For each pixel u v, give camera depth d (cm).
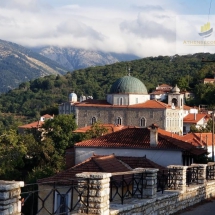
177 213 2181
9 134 7325
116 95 14100
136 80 14275
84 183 1598
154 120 13725
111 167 3091
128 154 4588
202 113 15912
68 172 2948
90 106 14262
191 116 15212
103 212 1586
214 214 2192
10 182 1262
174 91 14825
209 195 2761
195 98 19188
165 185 2333
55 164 7388
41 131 9119
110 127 8975
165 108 13612
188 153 4472
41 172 5147
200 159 4741
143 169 1958
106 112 14112
